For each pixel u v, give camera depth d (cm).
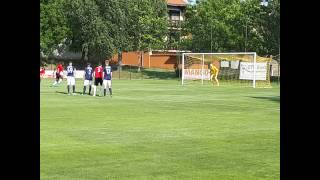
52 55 7150
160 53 7750
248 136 1296
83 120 1692
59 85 4612
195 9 6819
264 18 5891
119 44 6588
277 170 839
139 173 811
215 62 5231
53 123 1591
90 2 6481
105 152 1033
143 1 6888
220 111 2106
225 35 6341
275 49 5794
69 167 863
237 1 6525
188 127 1506
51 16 6694
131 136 1291
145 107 2297
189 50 6806
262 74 4788
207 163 908
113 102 2602
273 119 1767
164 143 1169
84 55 6938
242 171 830
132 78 6638
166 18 7338
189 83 5234
